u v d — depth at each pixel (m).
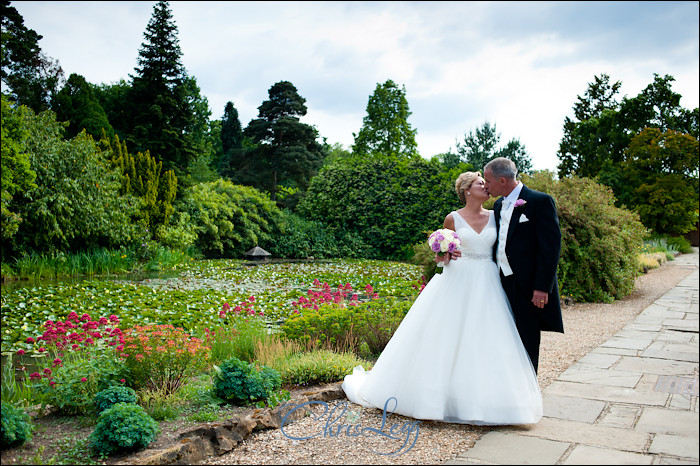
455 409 2.96
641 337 5.51
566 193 8.94
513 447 2.55
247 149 34.16
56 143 13.03
